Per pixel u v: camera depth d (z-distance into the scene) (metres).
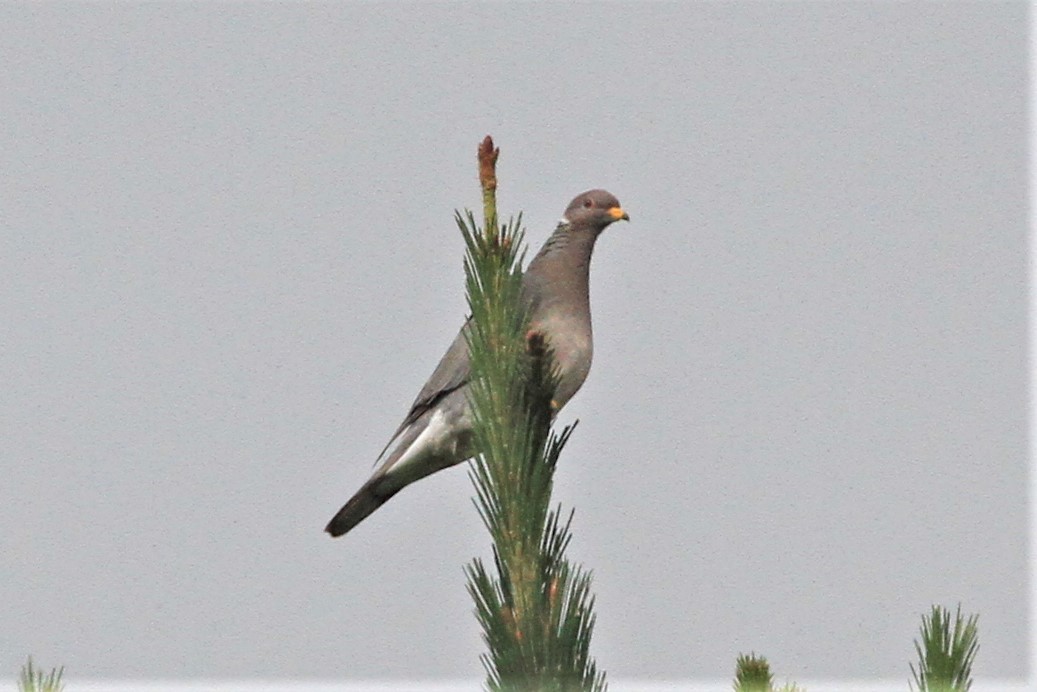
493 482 7.98
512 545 7.87
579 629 7.71
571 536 7.96
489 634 7.76
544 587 7.84
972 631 7.14
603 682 7.70
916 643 7.19
